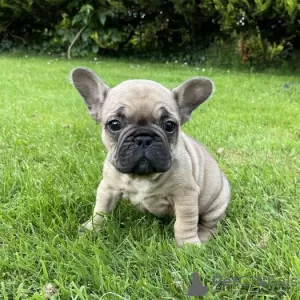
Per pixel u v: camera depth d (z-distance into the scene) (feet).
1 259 1.13
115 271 1.11
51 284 1.05
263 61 5.11
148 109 1.17
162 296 1.01
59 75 4.23
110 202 1.35
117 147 1.17
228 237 1.24
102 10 5.58
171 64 5.52
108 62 5.49
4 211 1.37
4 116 2.51
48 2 5.72
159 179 1.21
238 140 2.19
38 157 1.90
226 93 3.51
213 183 1.37
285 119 2.64
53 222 1.30
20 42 6.45
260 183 1.63
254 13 4.66
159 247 1.19
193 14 5.26
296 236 1.27
